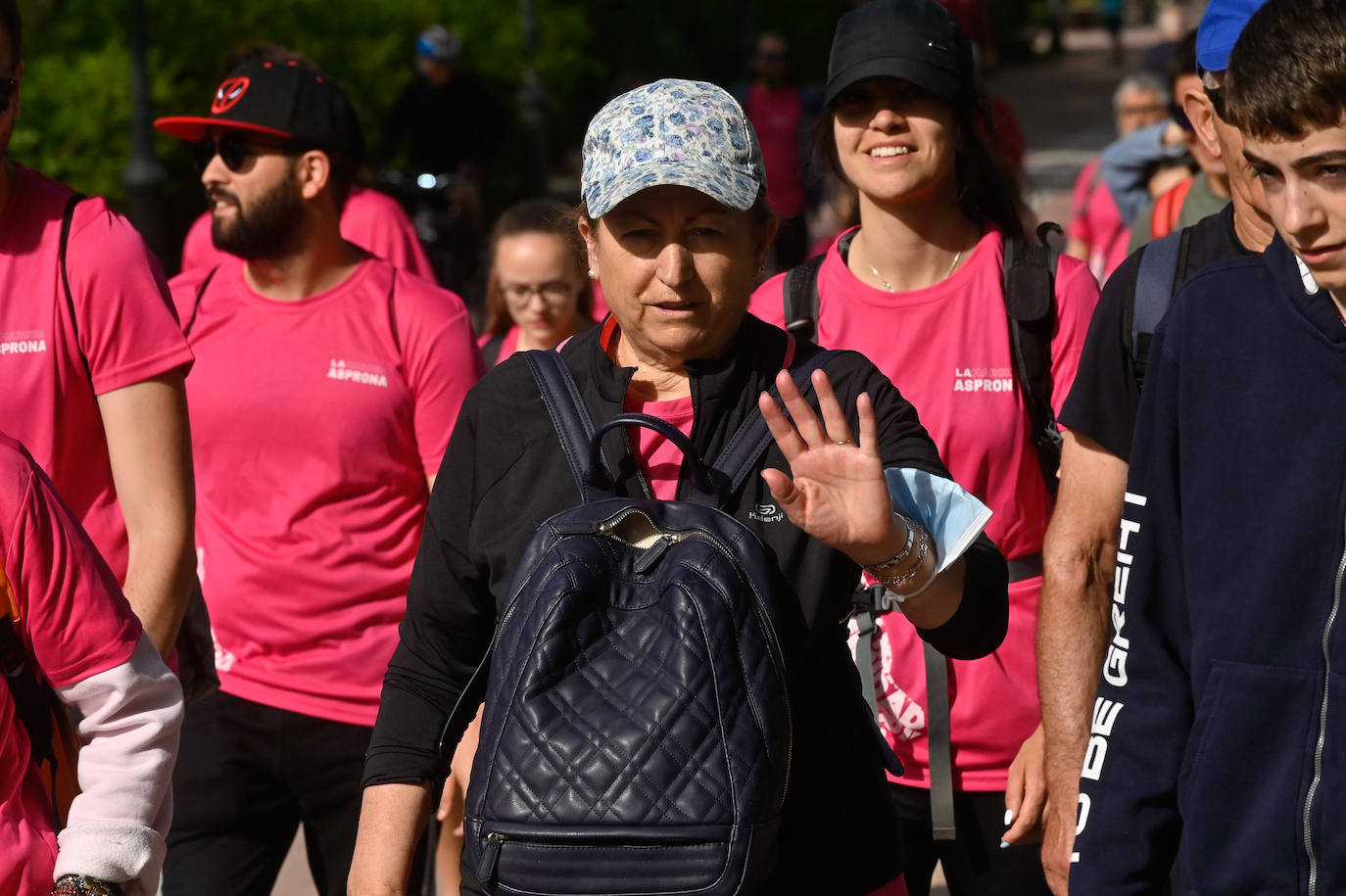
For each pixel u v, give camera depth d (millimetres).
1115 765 4625
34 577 4637
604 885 4090
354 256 7734
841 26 7031
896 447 4613
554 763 4109
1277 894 4234
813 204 28406
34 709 4707
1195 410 4445
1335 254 4074
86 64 19062
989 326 6742
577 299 9727
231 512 7520
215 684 6449
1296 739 4207
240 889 7480
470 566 4801
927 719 6453
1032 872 6500
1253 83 4055
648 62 42906
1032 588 6672
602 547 4344
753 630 4242
